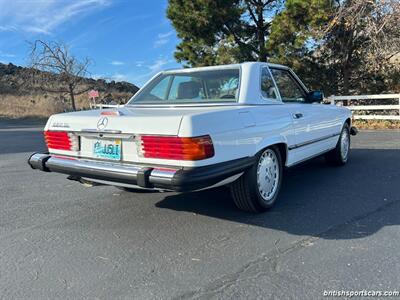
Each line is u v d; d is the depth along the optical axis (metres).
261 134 4.19
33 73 27.52
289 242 3.58
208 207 4.67
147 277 3.03
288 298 2.66
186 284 2.90
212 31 17.22
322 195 5.02
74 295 2.80
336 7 14.88
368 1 13.97
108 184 4.02
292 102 5.22
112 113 4.00
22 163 8.46
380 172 6.18
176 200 5.01
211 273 3.05
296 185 5.57
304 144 5.23
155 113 3.89
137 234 3.92
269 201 4.43
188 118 3.43
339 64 16.91
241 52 17.23
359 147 8.89
